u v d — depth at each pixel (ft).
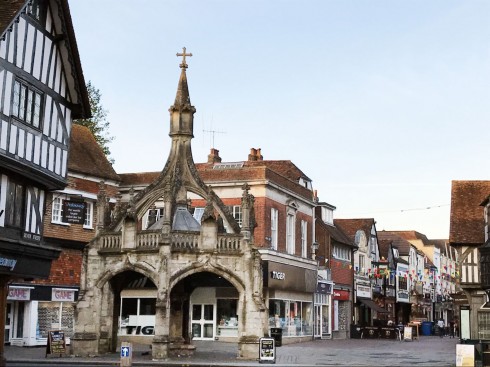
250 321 76.43
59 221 98.48
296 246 124.98
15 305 91.91
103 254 79.87
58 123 69.31
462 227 107.86
